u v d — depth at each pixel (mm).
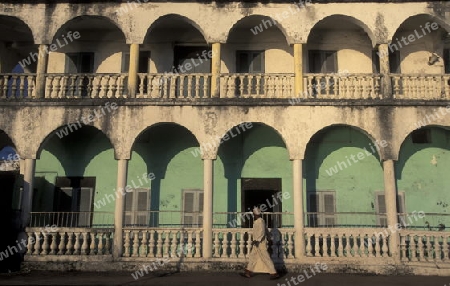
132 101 16312
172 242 15820
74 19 17078
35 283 13148
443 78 16469
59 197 18375
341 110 16156
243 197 18031
